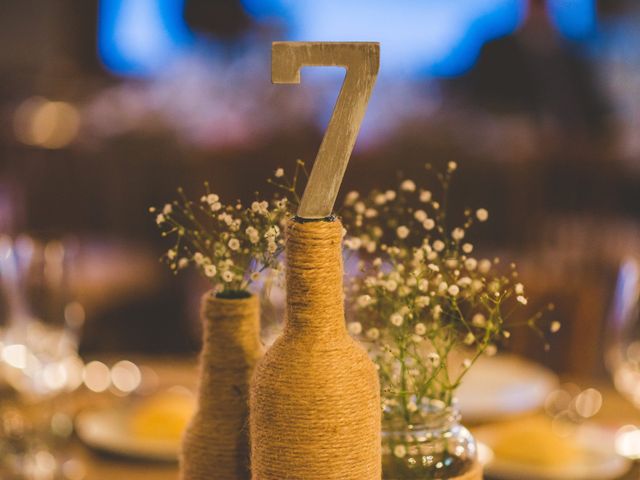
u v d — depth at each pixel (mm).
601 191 4246
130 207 4109
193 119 4648
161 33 7301
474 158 3926
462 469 855
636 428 1579
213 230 888
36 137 4668
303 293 737
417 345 873
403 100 5305
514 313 2211
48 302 1548
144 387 1763
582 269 3502
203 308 867
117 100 5492
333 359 738
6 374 1503
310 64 727
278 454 742
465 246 875
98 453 1426
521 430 1416
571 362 2186
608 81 6840
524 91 4664
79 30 7320
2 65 7176
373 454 758
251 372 857
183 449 876
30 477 1357
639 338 1654
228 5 5812
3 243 1551
